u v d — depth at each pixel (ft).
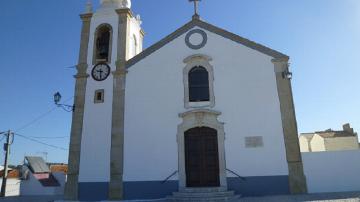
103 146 51.52
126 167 49.88
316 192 46.83
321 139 102.01
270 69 50.67
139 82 53.31
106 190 49.65
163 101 51.80
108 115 52.75
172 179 48.42
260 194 46.16
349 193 44.09
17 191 99.76
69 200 50.08
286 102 48.83
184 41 53.98
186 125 50.01
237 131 48.83
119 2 60.90
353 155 47.70
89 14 59.16
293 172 46.26
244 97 50.01
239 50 52.11
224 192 44.09
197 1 55.77
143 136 50.78
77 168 51.29
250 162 47.44
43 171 108.99
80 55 56.95
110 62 55.42
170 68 53.11
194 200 42.50
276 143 47.62
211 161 48.75
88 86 54.95
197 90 51.78
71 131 53.06
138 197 48.55
